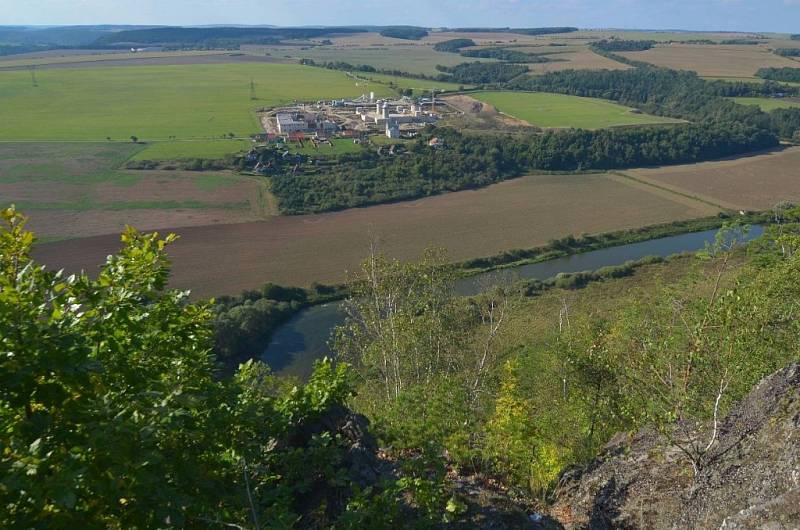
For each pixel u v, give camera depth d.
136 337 8.02
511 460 12.49
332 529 8.21
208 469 8.09
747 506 8.21
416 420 12.98
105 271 8.50
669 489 9.70
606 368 15.02
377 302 28.67
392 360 26.48
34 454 5.72
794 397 9.31
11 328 6.48
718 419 10.64
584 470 11.73
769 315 12.71
